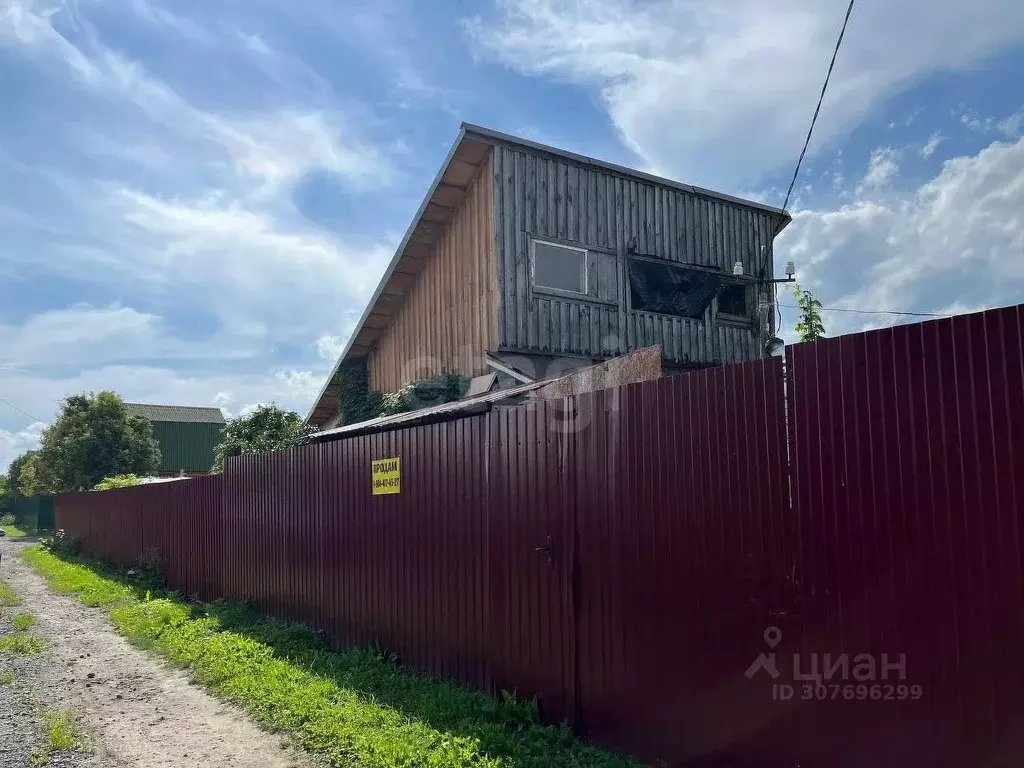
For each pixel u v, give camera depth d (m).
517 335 13.15
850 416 3.89
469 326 14.02
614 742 5.04
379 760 4.87
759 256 16.81
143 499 16.45
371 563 7.93
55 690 7.26
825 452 3.99
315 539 9.12
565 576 5.47
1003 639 3.30
